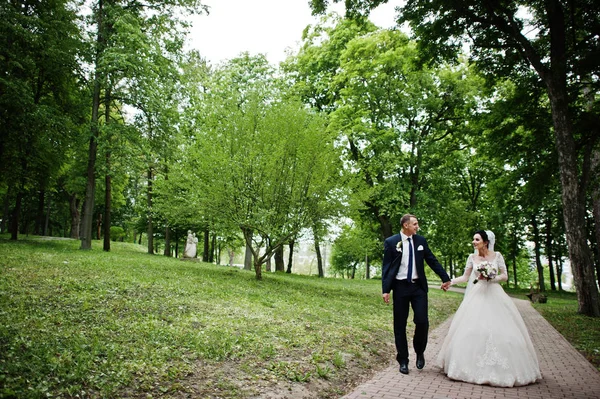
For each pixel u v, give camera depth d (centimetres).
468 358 526
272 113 1544
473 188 3488
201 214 1553
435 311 1366
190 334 616
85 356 462
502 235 3306
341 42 2439
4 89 1836
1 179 2206
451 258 3862
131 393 399
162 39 2170
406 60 2164
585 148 1498
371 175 2020
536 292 2289
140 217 3641
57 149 2203
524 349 526
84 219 2044
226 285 1289
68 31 2069
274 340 652
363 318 1012
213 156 1457
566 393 480
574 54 1252
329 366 561
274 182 1488
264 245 1681
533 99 1636
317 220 1551
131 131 2038
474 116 1800
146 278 1156
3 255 1313
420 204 2253
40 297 749
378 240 2769
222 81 2389
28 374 396
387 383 508
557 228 3338
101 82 1966
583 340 887
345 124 2205
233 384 451
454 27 1375
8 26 1748
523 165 1808
